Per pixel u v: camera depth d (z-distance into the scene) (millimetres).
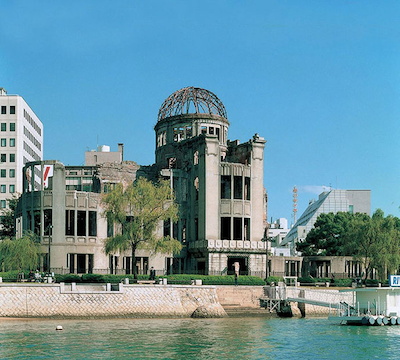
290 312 79000
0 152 141625
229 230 94875
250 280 82875
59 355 46406
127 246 82312
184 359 45844
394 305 71250
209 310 74312
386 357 48438
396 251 94812
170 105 107625
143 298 72250
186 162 100688
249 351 49719
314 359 47250
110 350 48719
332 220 123312
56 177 88125
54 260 86125
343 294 85188
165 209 91312
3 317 66312
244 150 99750
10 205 116438
